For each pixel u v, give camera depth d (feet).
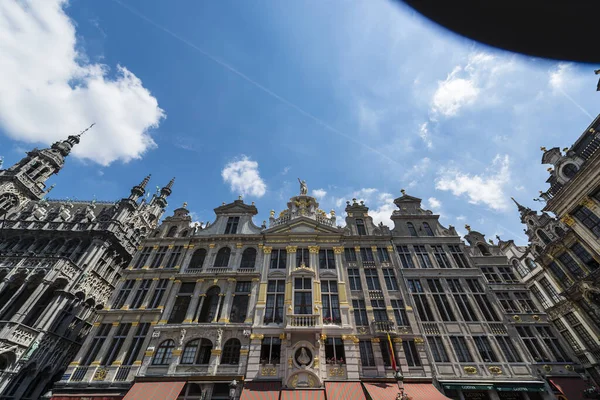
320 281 83.97
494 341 73.20
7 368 76.38
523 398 66.23
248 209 106.22
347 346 70.79
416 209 106.11
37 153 140.97
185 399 65.00
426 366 68.49
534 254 99.09
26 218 119.96
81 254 107.24
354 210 105.29
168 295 82.64
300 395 62.13
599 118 80.69
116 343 73.97
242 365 68.49
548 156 94.22
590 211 78.74
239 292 82.94
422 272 86.89
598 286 76.59
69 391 65.31
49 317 87.35
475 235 99.55
